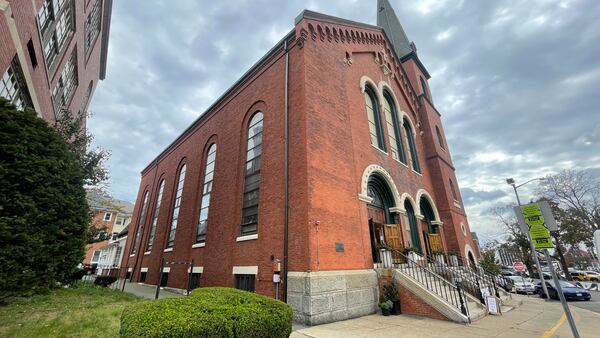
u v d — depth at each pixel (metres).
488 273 17.70
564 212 40.97
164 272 17.45
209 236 14.15
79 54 16.36
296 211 9.56
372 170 13.23
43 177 7.84
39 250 7.50
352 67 15.11
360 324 8.25
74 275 11.07
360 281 9.97
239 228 12.38
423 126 22.56
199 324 3.39
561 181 40.44
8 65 8.03
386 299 10.13
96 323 5.83
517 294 24.66
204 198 16.58
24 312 6.29
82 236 9.23
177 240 17.45
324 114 11.45
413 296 9.94
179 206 19.38
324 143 10.84
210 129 18.23
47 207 8.00
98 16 19.09
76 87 18.50
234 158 14.30
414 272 11.55
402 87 20.80
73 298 8.38
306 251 8.78
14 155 7.33
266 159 11.84
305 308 8.15
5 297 6.86
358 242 10.73
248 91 15.00
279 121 11.77
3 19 7.12
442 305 9.16
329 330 7.43
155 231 21.61
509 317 10.45
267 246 10.27
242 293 4.90
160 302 3.87
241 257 11.42
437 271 12.77
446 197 19.81
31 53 9.91
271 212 10.62
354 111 13.81
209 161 17.58
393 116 18.69
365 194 12.09
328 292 8.68
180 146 22.41
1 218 6.77
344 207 10.67
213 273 12.80
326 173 10.40
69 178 8.77
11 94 9.23
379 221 13.50
